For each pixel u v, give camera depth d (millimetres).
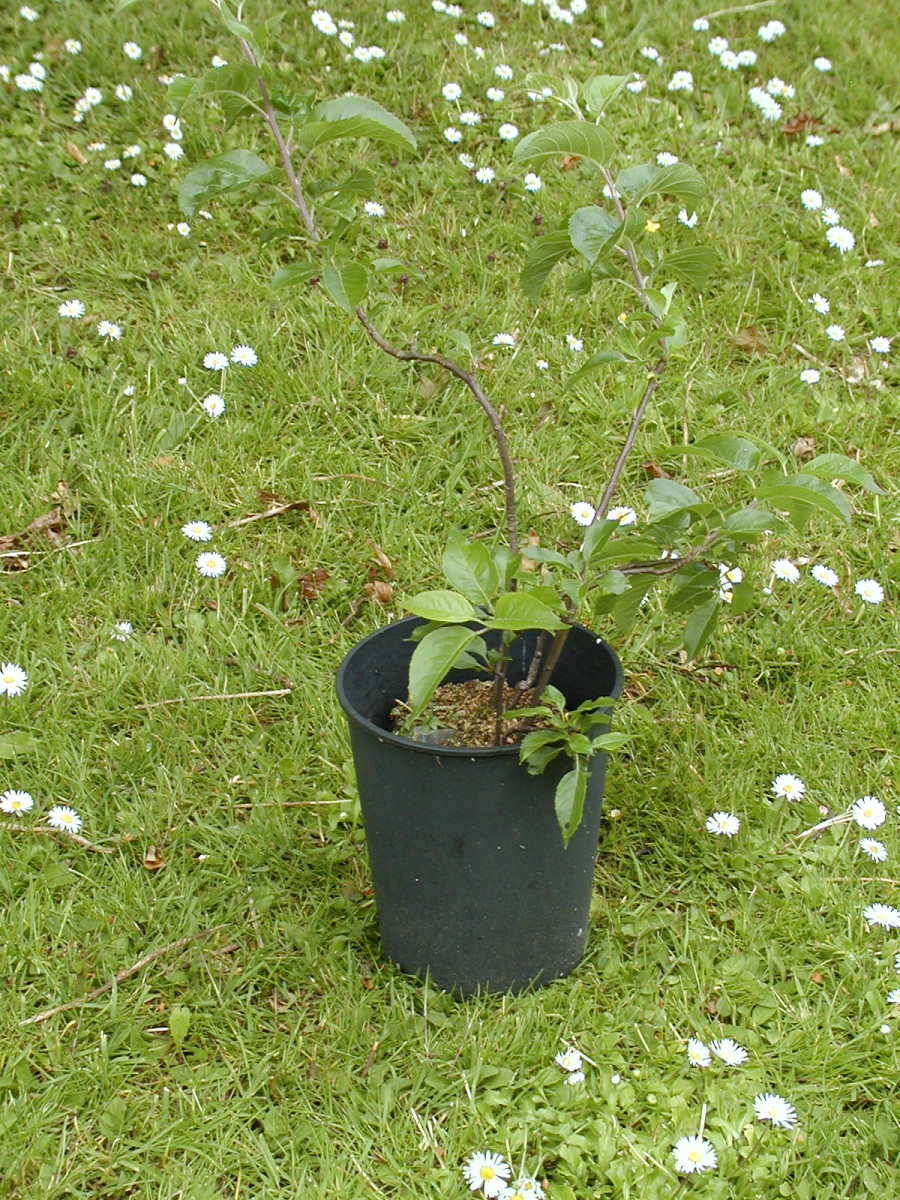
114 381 3402
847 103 4926
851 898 2324
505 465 2049
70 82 4441
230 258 3783
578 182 4277
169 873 2332
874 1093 2018
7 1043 2018
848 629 2992
